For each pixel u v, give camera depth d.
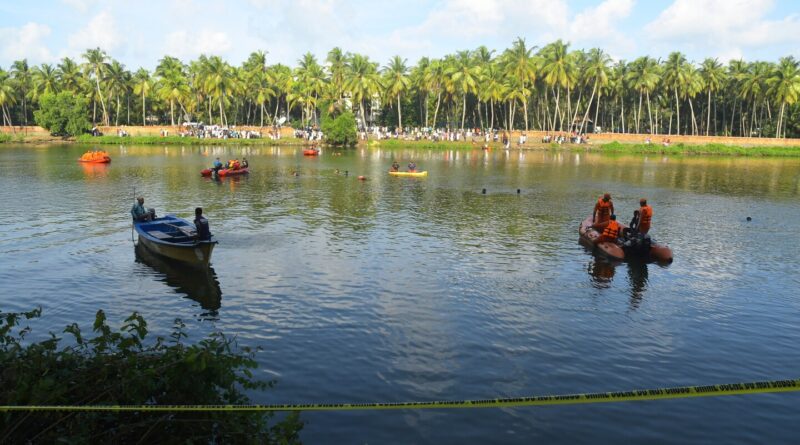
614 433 7.84
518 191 33.00
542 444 7.57
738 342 11.18
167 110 107.50
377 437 7.66
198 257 15.30
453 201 29.59
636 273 15.97
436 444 7.54
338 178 39.97
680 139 78.56
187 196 30.12
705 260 17.64
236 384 9.03
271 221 23.22
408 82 87.81
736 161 62.19
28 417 5.18
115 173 41.66
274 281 14.78
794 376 9.73
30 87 94.44
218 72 86.06
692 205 29.75
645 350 10.75
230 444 5.78
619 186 37.62
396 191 33.28
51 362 5.73
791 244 20.09
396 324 11.88
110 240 19.17
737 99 89.94
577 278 15.40
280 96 104.38
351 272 15.69
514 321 12.14
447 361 10.13
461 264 16.67
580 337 11.33
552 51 82.88
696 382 9.48
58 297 13.28
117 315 12.22
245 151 69.81
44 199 28.44
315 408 4.70
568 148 77.19
